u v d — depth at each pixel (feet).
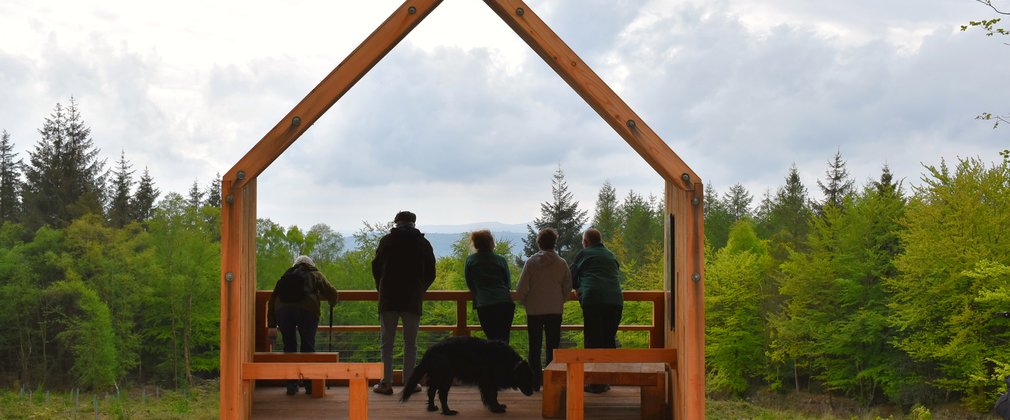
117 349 164.86
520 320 106.63
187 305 165.99
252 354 20.36
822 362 131.44
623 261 224.94
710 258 159.12
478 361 22.20
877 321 119.65
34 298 166.71
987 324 96.68
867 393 131.64
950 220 99.35
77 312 173.47
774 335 139.23
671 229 20.36
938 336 103.04
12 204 232.73
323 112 16.15
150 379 172.65
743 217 264.31
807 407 130.11
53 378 168.76
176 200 175.42
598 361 18.56
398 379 27.27
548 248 24.68
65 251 180.34
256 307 26.02
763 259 159.53
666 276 22.18
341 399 24.00
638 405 23.04
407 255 23.81
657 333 25.43
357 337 82.64
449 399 24.17
